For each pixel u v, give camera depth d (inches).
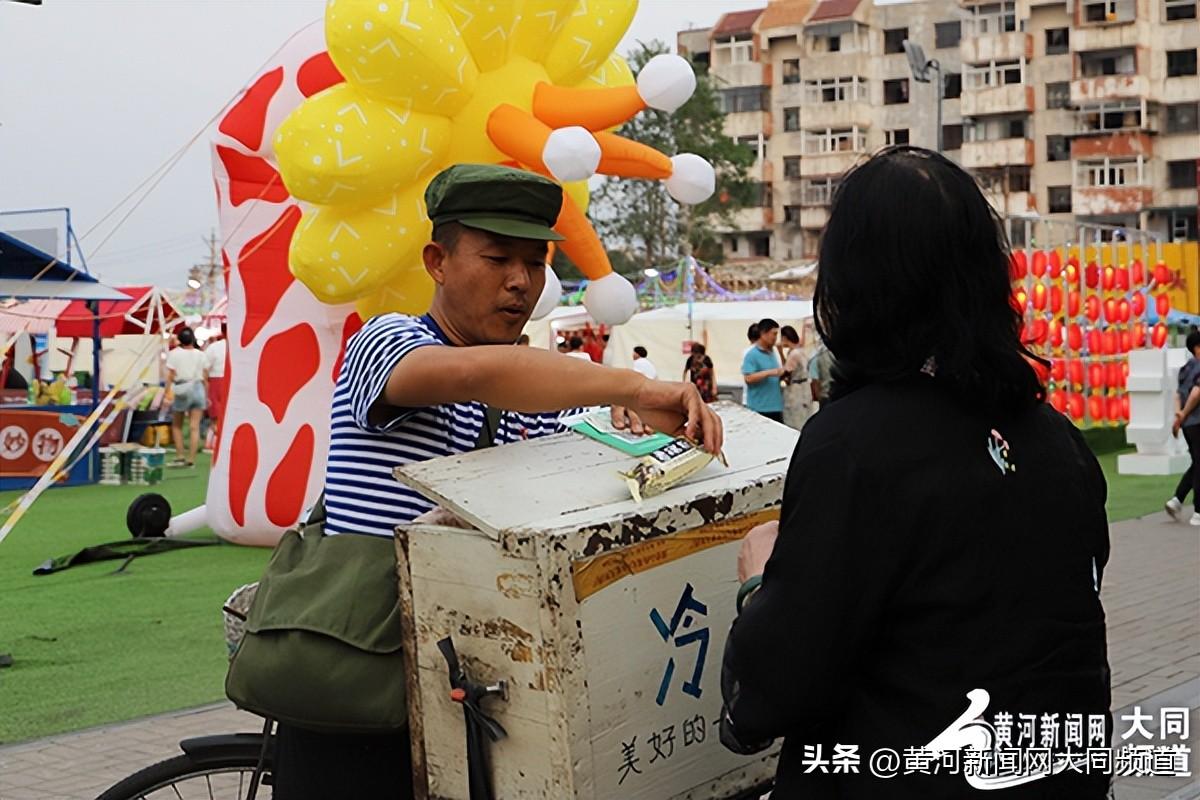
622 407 103.5
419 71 293.3
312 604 99.8
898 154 86.2
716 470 99.1
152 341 548.4
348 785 103.7
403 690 97.9
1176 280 1229.1
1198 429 487.8
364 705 97.7
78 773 214.1
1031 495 83.0
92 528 514.9
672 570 92.3
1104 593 355.3
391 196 311.1
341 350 385.7
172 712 248.8
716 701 95.4
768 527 93.6
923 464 80.7
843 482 80.4
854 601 79.7
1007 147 2576.3
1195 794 196.4
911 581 80.7
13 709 251.9
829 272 85.7
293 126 298.0
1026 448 84.7
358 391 101.3
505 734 89.6
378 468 102.6
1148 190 2466.8
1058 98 2568.9
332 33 294.4
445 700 94.0
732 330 1119.0
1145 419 677.3
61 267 603.2
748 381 620.1
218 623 326.3
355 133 296.4
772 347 622.8
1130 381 681.0
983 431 83.0
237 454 402.0
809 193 2780.5
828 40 2787.9
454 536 90.6
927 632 80.8
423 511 101.8
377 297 337.1
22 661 289.6
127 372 441.4
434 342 102.5
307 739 104.9
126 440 834.2
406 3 291.0
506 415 108.9
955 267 82.9
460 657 91.7
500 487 92.3
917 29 2748.5
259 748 125.2
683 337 1132.5
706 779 95.0
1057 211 2583.7
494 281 105.0
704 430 93.5
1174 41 2452.0
